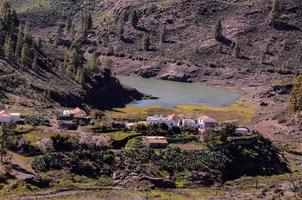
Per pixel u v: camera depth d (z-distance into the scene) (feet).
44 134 532.73
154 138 549.95
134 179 476.95
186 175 498.28
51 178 459.32
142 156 508.53
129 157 507.30
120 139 542.98
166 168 501.56
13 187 431.02
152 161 506.07
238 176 538.06
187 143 560.61
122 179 477.36
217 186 498.28
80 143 515.09
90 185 461.37
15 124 534.78
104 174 481.46
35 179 445.37
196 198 452.35
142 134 566.36
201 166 511.40
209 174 507.71
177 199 447.42
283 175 561.43
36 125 565.53
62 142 506.89
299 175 566.36
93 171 480.64
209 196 460.55
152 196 449.06
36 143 503.20
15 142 493.36
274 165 575.79
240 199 449.06
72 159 483.92
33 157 484.74
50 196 427.74
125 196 442.91
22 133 528.22
